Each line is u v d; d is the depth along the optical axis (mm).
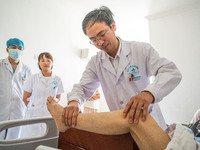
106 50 913
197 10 3270
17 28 2570
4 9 2391
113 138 684
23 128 1895
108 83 999
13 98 1897
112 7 3537
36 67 2881
